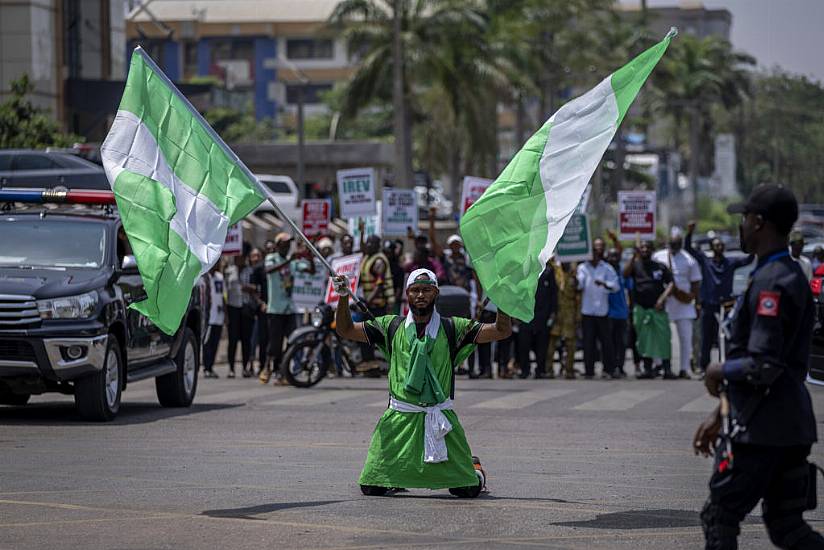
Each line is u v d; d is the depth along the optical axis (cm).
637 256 2461
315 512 966
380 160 6700
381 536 873
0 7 4494
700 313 2567
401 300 2495
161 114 1041
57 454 1298
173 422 1620
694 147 10200
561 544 849
